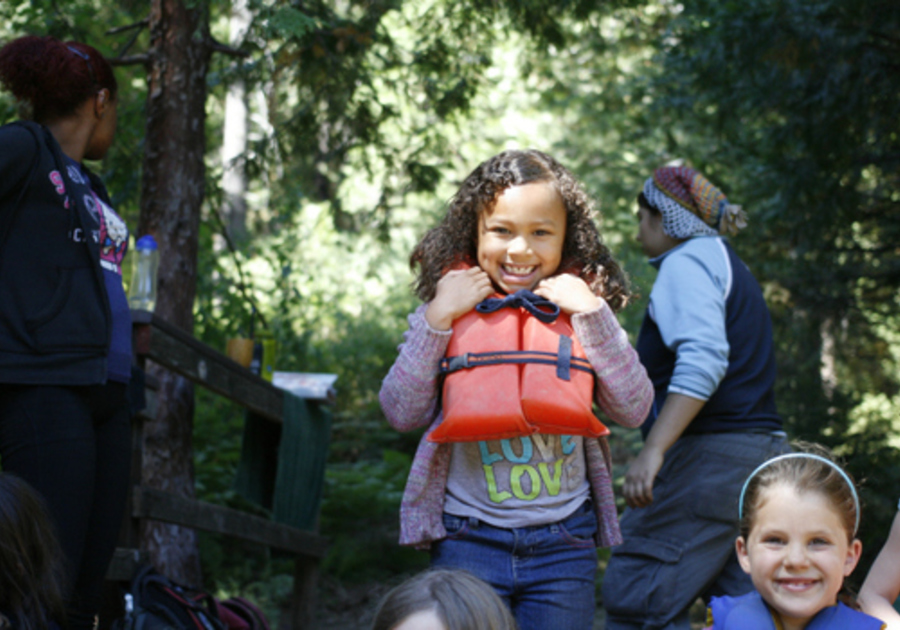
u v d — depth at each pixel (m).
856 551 2.04
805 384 7.43
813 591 1.95
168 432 5.12
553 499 2.43
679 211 3.36
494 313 2.40
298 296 7.73
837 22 5.95
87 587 2.74
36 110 2.74
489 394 2.31
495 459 2.44
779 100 6.38
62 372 2.52
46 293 2.53
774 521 1.96
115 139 6.11
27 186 2.53
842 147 6.37
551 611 2.41
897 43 6.10
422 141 6.52
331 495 7.46
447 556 2.46
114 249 2.80
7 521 2.23
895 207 7.07
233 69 5.95
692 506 3.11
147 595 3.22
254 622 3.86
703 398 3.04
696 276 3.18
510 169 2.45
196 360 3.90
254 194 11.70
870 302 7.48
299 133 6.16
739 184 8.10
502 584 2.42
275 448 5.09
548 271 2.47
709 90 6.86
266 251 10.55
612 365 2.39
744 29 6.00
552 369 2.33
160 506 3.63
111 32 5.44
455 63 6.38
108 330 2.62
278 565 7.20
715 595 3.23
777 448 3.16
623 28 10.20
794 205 6.78
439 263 2.53
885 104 6.23
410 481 2.47
